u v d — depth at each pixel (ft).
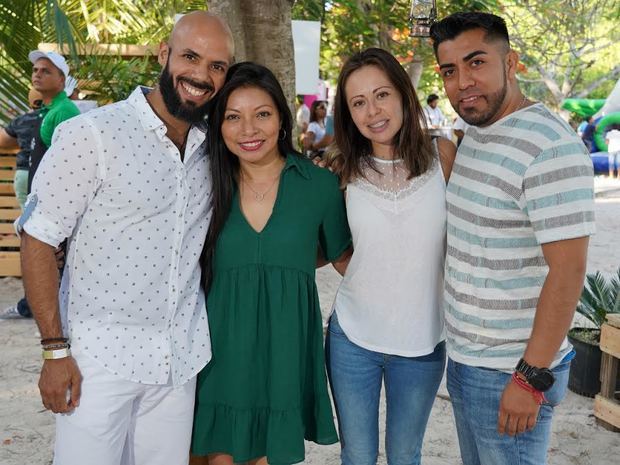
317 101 40.16
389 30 41.60
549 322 7.20
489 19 7.62
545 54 66.28
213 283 8.91
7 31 19.20
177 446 8.78
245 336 8.76
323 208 8.96
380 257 8.73
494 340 7.75
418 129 8.64
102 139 7.68
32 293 7.77
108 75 24.36
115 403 8.09
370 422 9.21
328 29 42.37
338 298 9.43
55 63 18.08
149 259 8.07
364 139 9.04
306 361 9.05
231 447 8.93
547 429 7.96
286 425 8.79
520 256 7.54
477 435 8.17
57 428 8.31
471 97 7.69
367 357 9.03
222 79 8.27
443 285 8.98
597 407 14.12
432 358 9.02
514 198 7.40
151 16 30.94
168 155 8.14
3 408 14.46
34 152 18.74
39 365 16.76
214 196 8.73
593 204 7.16
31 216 7.74
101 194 7.82
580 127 70.38
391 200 8.63
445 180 8.77
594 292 16.49
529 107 7.62
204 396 8.96
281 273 8.80
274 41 17.11
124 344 8.06
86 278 8.06
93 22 29.35
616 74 92.38
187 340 8.53
